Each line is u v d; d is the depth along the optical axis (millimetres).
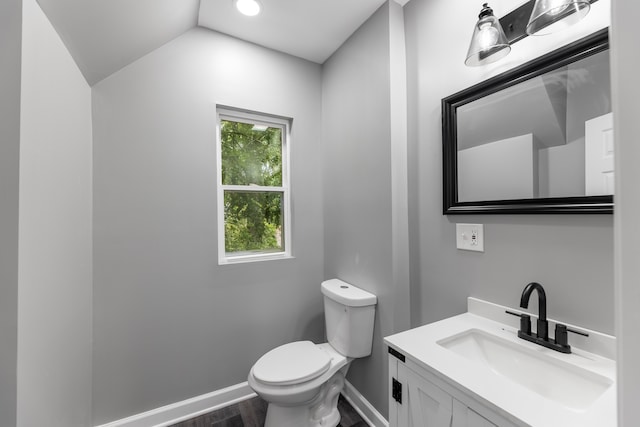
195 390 1701
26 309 821
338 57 1941
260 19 1654
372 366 1639
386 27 1510
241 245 1953
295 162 2057
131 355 1526
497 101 1105
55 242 1022
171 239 1630
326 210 2113
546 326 926
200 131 1710
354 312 1576
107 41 1240
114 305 1482
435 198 1382
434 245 1393
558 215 946
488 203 1143
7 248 771
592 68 849
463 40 1237
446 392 793
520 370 952
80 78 1278
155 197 1584
